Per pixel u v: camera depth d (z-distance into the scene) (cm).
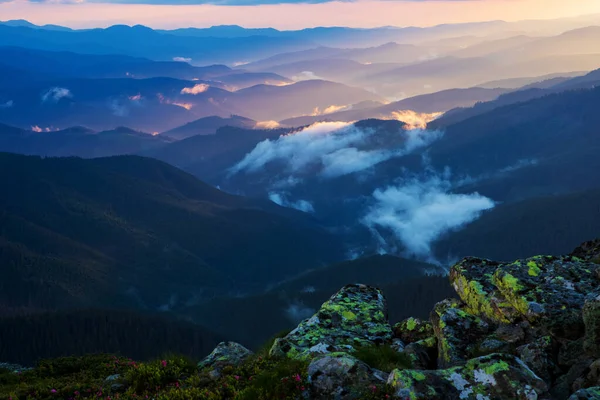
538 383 873
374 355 1211
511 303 1302
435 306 1562
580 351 1076
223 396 1103
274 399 970
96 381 1505
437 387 879
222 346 1552
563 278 1318
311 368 1016
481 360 933
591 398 812
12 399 1390
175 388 1235
